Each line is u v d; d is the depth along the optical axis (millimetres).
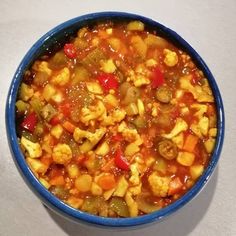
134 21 389
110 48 388
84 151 359
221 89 438
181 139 368
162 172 361
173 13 453
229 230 405
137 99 373
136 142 362
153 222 340
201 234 400
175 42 392
